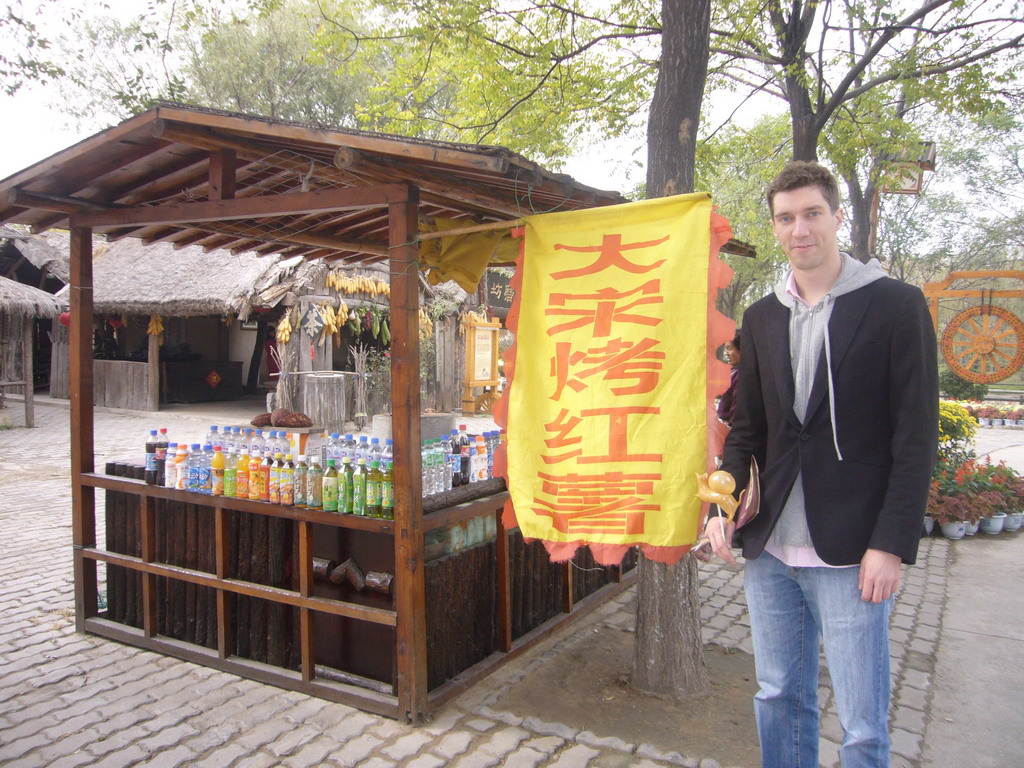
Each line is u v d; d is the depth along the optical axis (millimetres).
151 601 4047
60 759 2969
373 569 3535
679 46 3570
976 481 7023
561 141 7367
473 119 7430
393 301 3162
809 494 1958
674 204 2730
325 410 12555
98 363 16438
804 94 6559
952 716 3416
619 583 5094
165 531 4078
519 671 3799
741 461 2176
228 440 3961
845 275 1988
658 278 2709
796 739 2160
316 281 12953
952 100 6742
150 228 4605
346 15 6871
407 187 3127
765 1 6559
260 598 3775
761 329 2133
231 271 13281
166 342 18422
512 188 3170
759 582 2131
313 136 3018
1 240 15414
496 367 17203
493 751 3033
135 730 3197
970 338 9352
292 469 3553
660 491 2615
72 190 4082
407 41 6840
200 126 3383
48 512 7215
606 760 2986
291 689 3566
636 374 2693
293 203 3434
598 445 2742
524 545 4141
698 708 3426
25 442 11734
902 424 1835
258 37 20109
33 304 12758
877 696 1892
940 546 6410
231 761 2961
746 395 2207
